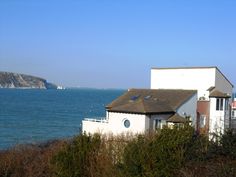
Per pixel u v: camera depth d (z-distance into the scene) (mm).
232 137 18531
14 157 28359
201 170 17406
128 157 19375
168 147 18578
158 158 18547
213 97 51062
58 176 21391
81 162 21531
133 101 46594
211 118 50375
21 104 191000
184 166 18203
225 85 57094
